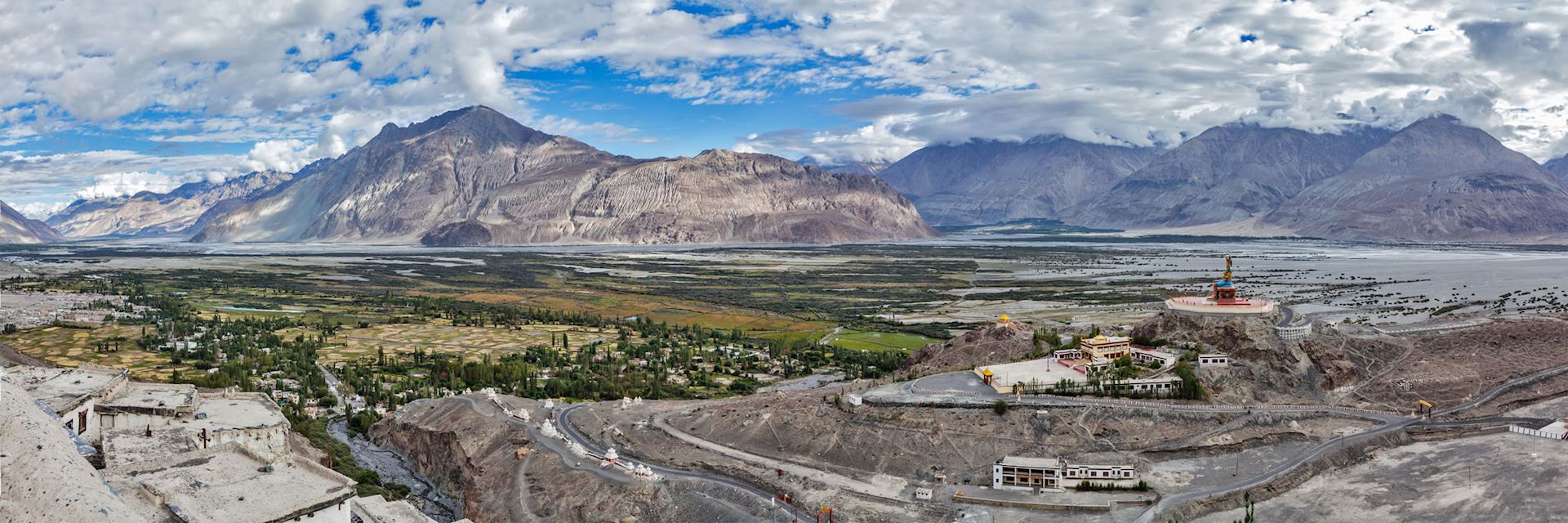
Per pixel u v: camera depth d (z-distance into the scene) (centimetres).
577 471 17838
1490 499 15812
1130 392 19675
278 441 17638
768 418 19838
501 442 19900
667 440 19725
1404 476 16962
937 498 16062
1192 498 15725
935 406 19375
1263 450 17838
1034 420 18588
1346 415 19512
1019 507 15612
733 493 16525
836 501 16012
